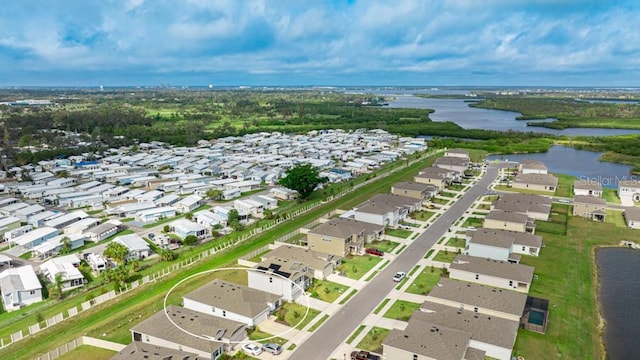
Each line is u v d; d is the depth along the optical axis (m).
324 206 121.38
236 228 103.94
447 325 57.19
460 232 98.81
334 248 85.31
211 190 133.75
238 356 53.84
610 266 84.06
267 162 180.62
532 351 55.41
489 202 122.69
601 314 66.81
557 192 134.25
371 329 59.94
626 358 56.03
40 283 76.88
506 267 74.00
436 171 141.50
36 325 61.16
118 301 69.62
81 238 95.38
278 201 130.25
